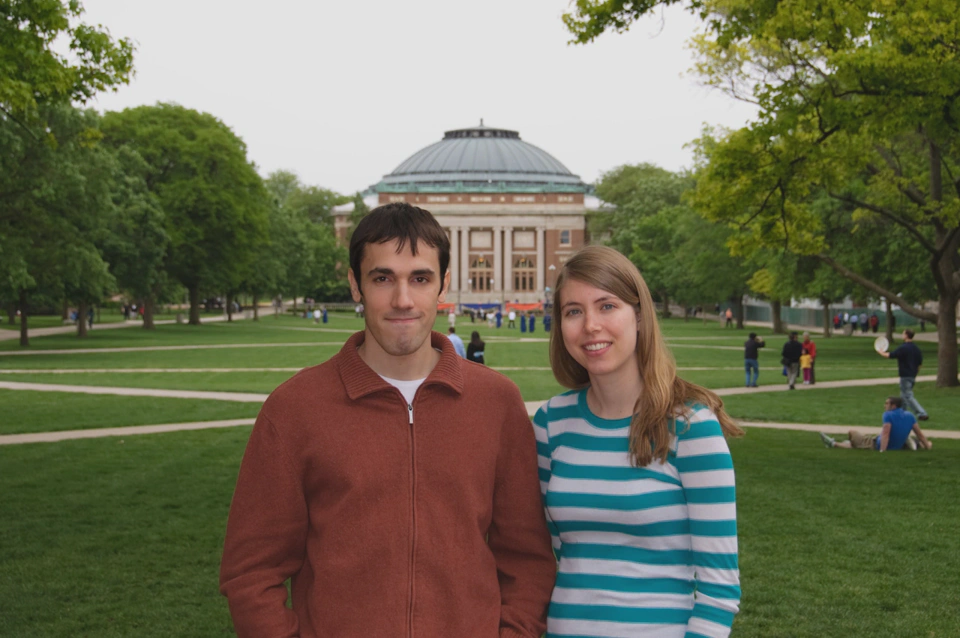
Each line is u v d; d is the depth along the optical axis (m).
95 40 13.87
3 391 23.73
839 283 36.81
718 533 3.14
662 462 3.25
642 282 3.38
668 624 3.18
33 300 48.66
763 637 6.24
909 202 23.97
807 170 18.50
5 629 6.57
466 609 3.03
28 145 31.73
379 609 2.95
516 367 32.22
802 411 20.30
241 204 62.44
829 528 9.16
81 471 12.80
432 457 3.08
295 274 92.12
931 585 7.30
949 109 15.67
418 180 153.25
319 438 3.06
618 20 15.50
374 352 3.23
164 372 30.36
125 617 6.84
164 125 61.12
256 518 3.08
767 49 19.11
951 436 16.73
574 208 132.88
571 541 3.40
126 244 49.72
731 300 72.38
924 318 24.86
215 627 6.64
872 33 16.16
